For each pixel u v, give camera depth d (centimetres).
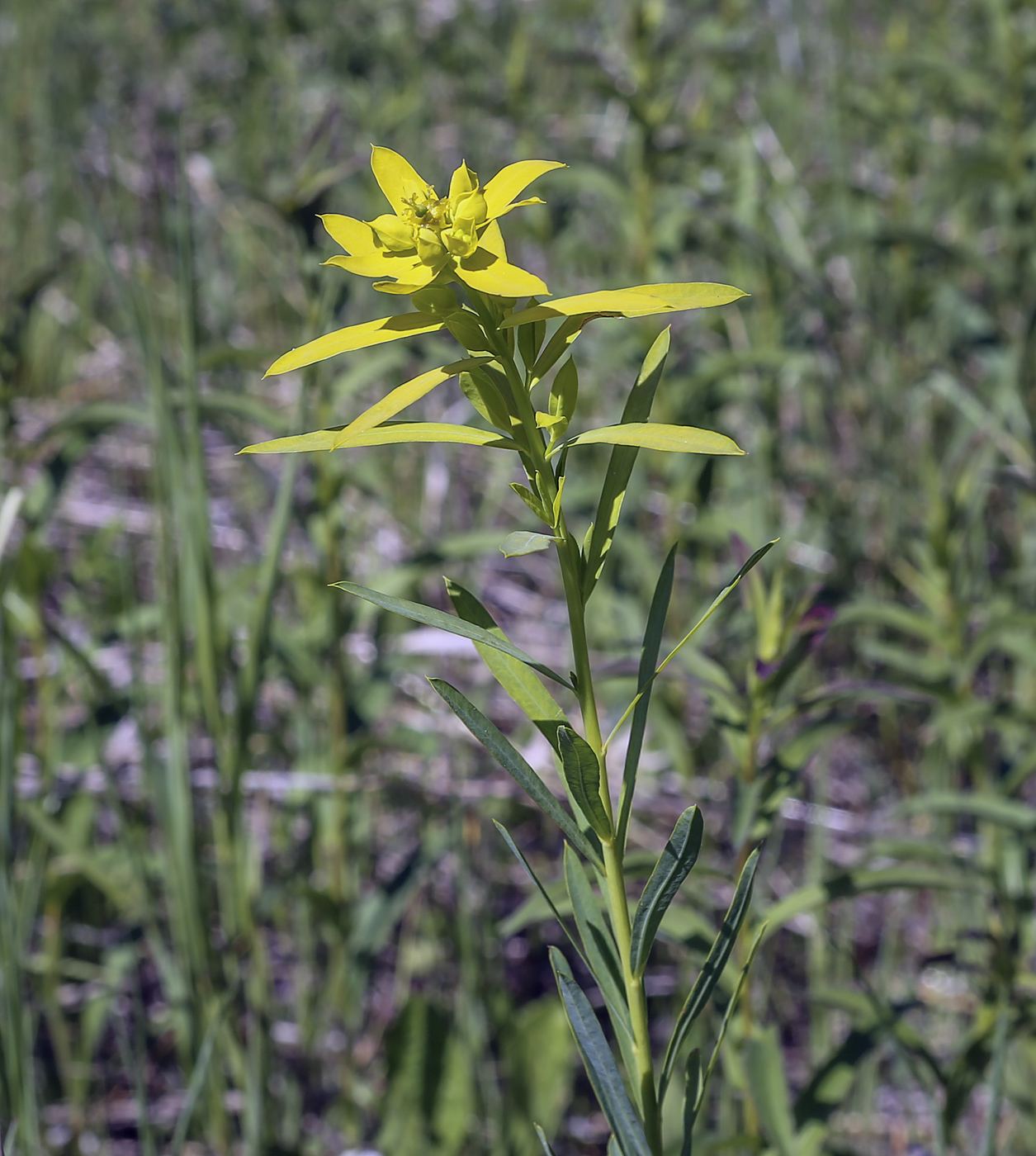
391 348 274
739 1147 194
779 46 584
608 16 522
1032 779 341
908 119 457
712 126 489
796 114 524
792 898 198
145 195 477
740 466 378
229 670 265
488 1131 249
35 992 290
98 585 386
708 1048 242
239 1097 265
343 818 275
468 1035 245
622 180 363
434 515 398
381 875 329
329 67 582
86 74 666
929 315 419
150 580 397
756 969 237
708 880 311
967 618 284
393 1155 249
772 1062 184
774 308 370
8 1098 212
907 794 344
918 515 284
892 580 373
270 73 569
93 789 283
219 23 612
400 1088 250
